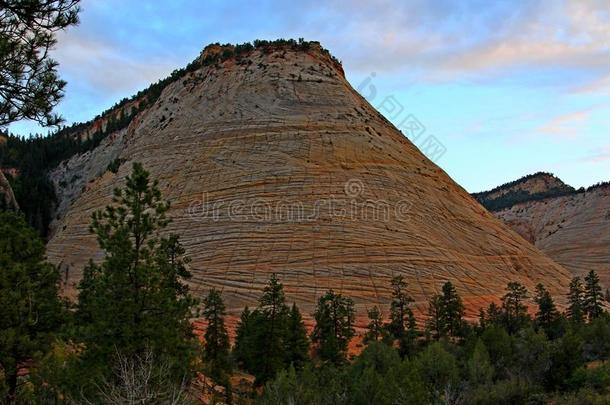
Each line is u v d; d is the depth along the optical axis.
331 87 133.88
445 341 52.47
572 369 38.19
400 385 29.44
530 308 81.62
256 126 117.81
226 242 89.31
